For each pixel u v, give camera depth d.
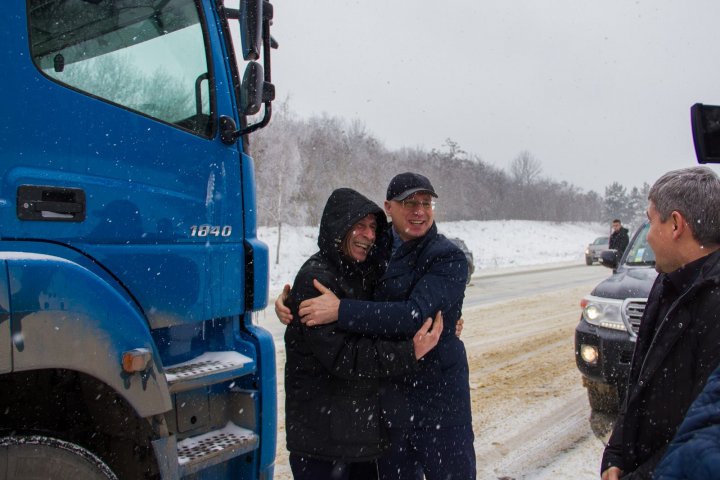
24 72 1.98
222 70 2.64
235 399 2.58
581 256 35.69
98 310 1.95
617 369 4.39
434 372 2.62
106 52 2.22
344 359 2.36
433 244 2.68
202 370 2.33
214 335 2.60
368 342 2.40
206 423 2.51
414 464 2.73
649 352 1.85
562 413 5.08
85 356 1.91
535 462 4.06
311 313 2.40
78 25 2.15
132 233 2.21
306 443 2.48
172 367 2.37
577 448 4.29
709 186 1.80
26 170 1.95
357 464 2.90
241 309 2.61
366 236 2.63
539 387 5.86
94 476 1.94
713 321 1.69
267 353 2.63
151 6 2.39
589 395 5.03
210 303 2.46
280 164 25.83
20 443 1.83
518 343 7.99
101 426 2.19
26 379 2.18
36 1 2.04
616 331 4.45
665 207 1.87
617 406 4.90
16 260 1.81
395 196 2.72
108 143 2.17
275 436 2.63
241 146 2.68
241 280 2.61
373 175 37.97
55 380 2.21
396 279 2.69
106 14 2.24
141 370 2.02
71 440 2.00
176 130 2.39
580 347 4.68
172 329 2.42
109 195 2.14
